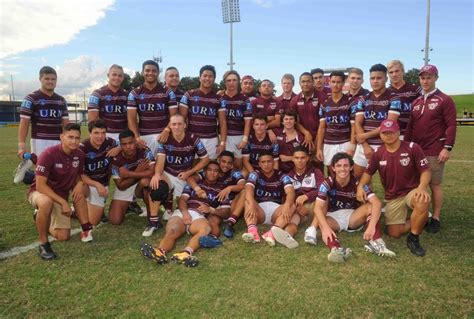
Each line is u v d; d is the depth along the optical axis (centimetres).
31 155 471
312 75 659
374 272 350
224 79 604
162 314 283
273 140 559
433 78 467
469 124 3578
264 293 312
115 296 310
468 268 356
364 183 446
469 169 897
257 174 493
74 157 433
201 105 587
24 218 530
